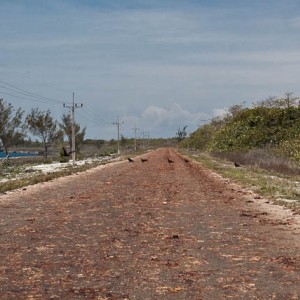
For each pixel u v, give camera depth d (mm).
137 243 11312
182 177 33438
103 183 28641
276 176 33406
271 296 7363
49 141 76250
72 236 12156
